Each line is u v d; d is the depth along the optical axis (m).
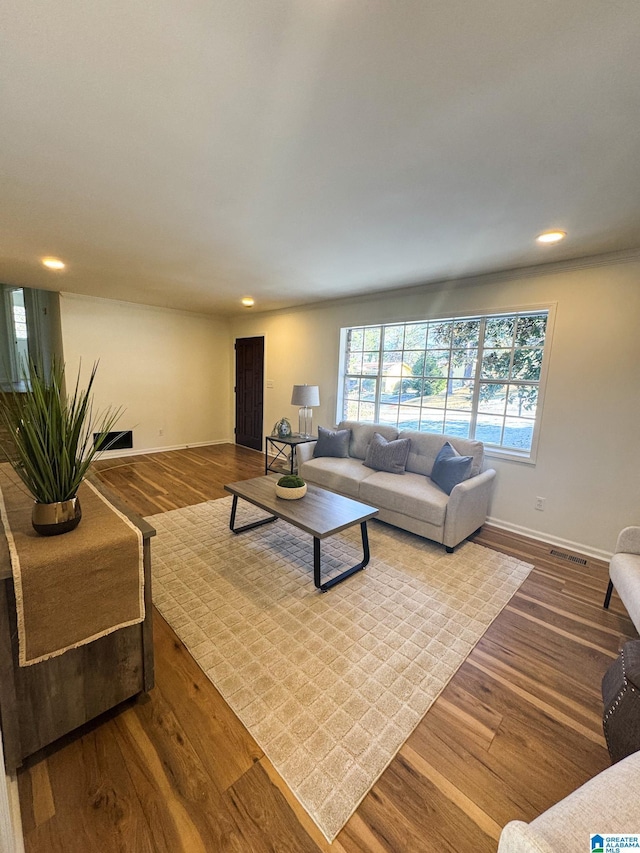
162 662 1.79
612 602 2.38
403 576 2.61
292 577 2.55
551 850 0.62
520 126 1.38
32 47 1.06
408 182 1.82
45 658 1.23
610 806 0.73
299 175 1.78
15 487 1.94
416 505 3.07
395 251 2.85
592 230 2.36
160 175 1.80
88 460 1.47
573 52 1.04
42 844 1.08
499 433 3.59
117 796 1.21
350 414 4.97
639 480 2.79
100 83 1.20
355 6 0.92
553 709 1.60
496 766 1.36
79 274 3.79
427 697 1.64
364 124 1.40
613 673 1.43
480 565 2.79
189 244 2.79
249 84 1.20
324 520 2.47
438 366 4.00
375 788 1.27
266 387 6.13
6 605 1.17
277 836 1.13
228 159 1.65
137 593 1.43
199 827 1.14
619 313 2.78
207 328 6.54
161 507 3.80
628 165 1.62
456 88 1.19
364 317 4.56
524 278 3.23
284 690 1.65
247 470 5.20
